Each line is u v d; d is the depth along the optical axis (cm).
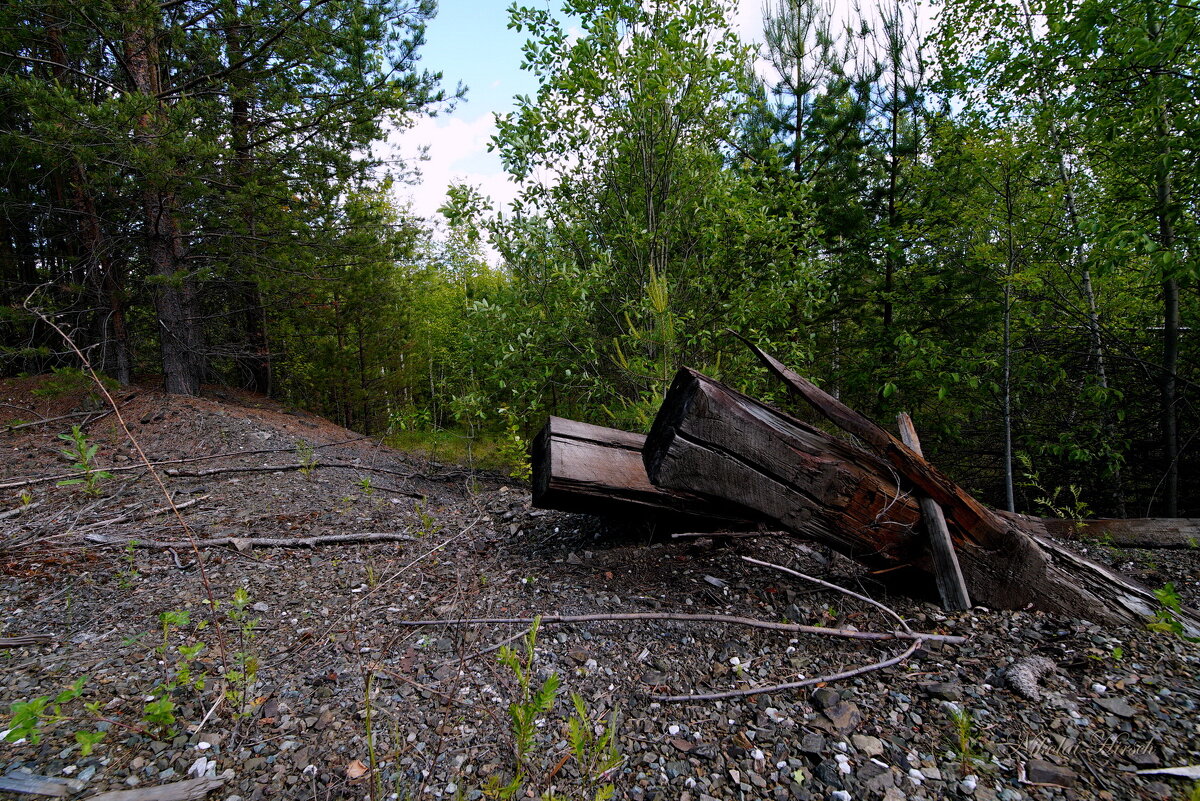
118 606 279
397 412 796
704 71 536
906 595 268
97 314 869
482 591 294
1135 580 286
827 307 785
